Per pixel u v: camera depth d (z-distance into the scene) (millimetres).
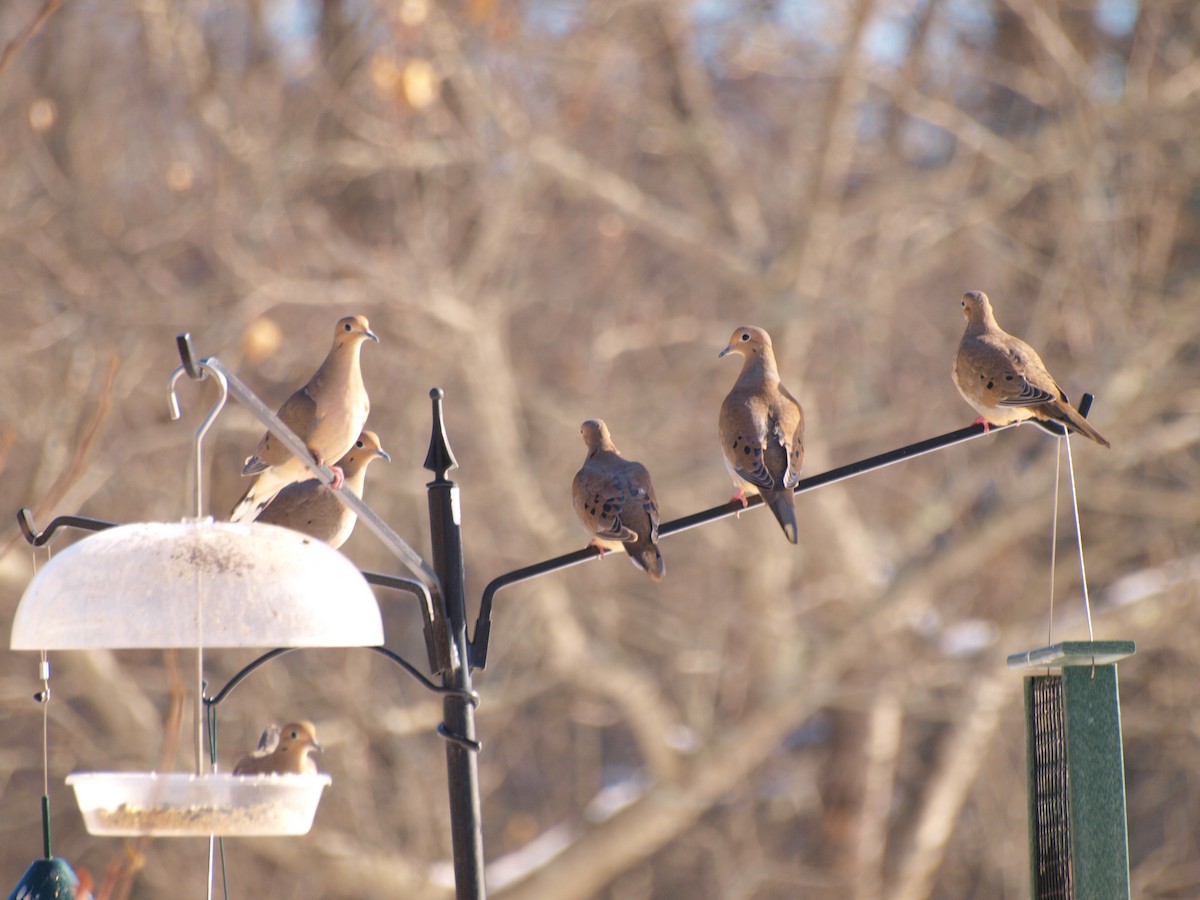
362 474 8703
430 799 18297
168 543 5301
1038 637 19125
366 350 18500
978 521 21344
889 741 21375
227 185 16953
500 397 17281
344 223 20719
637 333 20078
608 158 20969
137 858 5441
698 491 19484
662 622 20312
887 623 18422
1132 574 20562
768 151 22609
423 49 17484
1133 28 20719
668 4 19234
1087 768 6203
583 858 19000
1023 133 21688
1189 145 18969
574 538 18094
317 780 5637
